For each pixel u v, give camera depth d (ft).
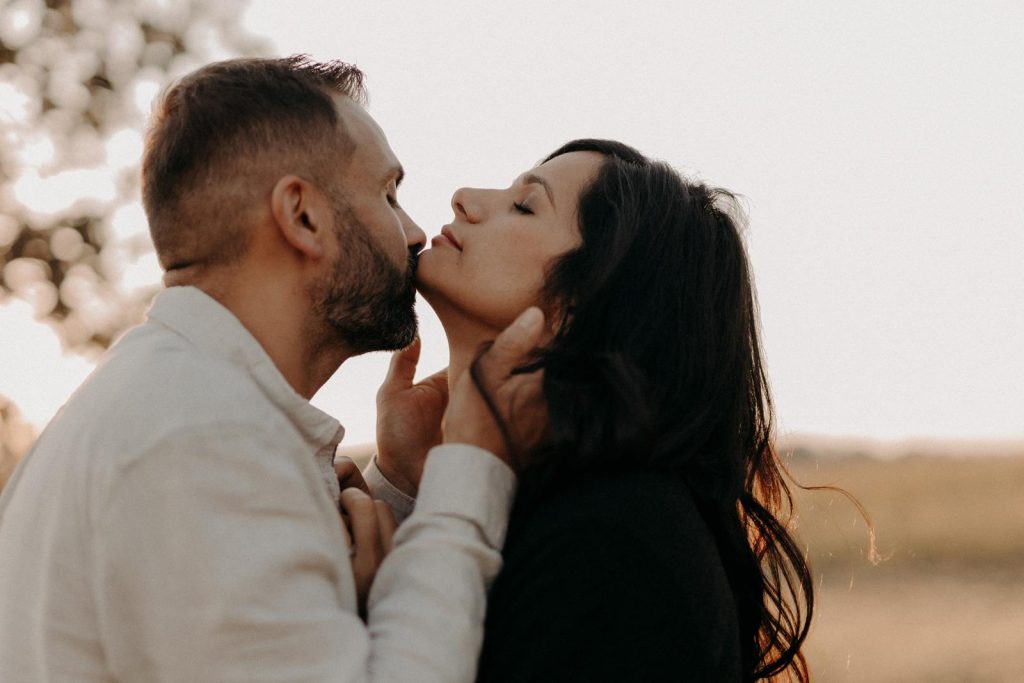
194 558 5.03
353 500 6.36
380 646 5.39
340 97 6.86
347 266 6.61
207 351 6.02
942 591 37.78
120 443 5.27
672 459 6.76
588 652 5.70
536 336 6.47
